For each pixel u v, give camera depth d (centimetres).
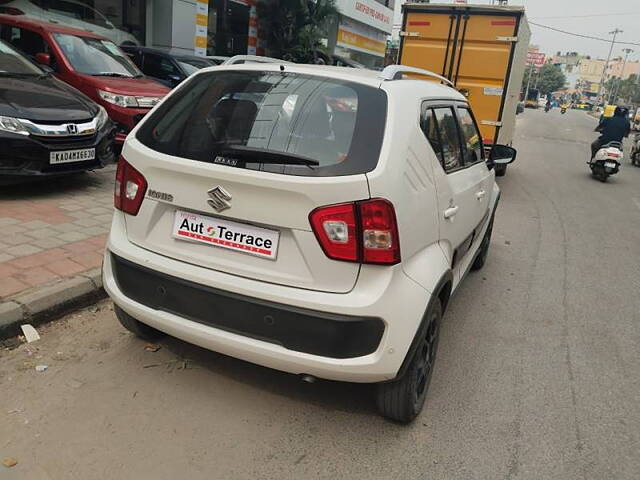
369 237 246
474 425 312
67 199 602
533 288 543
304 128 266
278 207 250
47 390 305
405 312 260
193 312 276
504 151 506
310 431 293
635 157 1652
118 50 912
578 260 648
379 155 254
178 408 301
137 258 288
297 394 322
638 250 712
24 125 552
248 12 1959
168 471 256
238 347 266
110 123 663
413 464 276
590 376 380
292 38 2030
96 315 392
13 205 559
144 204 286
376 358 256
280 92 287
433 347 317
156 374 329
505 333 436
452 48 986
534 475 277
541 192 1070
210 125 280
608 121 1272
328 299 250
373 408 317
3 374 315
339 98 279
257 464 266
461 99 417
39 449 261
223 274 268
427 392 335
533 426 316
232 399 313
